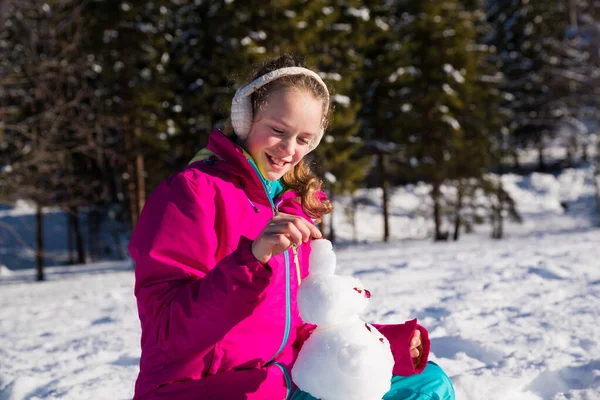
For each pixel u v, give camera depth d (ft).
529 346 11.75
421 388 6.40
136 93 61.72
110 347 14.55
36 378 11.99
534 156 134.92
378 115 81.25
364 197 94.94
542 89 110.32
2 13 48.52
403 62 77.87
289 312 5.84
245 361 5.61
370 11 77.36
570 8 106.83
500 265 24.73
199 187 5.58
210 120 66.64
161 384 5.46
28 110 52.16
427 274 24.06
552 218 101.50
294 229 4.96
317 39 67.05
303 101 5.66
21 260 95.09
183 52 67.41
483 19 106.73
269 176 6.02
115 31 61.67
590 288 18.01
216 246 5.58
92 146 54.29
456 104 75.97
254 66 6.18
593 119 100.63
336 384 5.11
